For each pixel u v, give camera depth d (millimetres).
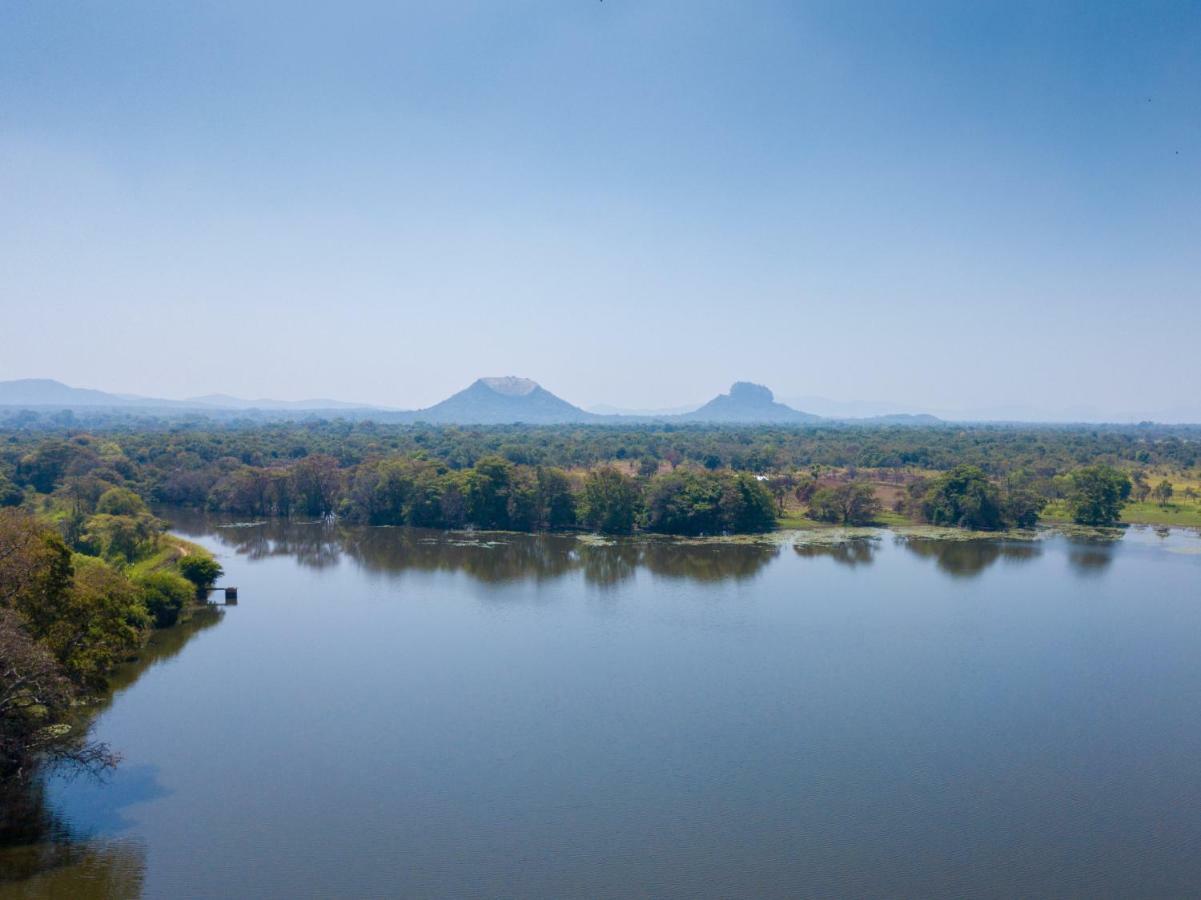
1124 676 97875
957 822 65500
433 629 115562
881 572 157000
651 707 87625
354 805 67125
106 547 139125
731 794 69500
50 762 71750
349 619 120688
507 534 198125
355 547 181000
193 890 55656
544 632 114312
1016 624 119938
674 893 56125
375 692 91125
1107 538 198750
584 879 57562
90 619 74438
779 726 83125
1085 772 73875
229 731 80750
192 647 106750
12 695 60656
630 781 71562
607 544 186250
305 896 55250
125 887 55781
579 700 89250
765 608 128250
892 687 93938
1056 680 96500
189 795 68438
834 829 64312
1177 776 73188
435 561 165500
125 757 75000
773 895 55938
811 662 102312
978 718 85375
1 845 60656
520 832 63500
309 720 83438
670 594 137250
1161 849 61969
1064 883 57812
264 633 113188
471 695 90438
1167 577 153375
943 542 192375
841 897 55781
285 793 68938
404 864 59062
